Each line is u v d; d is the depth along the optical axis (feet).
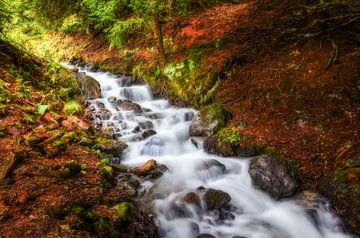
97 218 12.76
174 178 19.16
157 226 15.01
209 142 21.94
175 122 26.58
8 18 29.32
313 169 17.83
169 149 22.85
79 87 28.96
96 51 41.19
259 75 25.53
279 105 22.47
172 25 37.22
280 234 15.79
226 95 25.63
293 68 24.38
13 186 13.44
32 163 15.30
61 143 17.56
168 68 30.66
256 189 18.39
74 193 13.99
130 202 15.60
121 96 31.50
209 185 18.98
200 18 37.37
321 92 21.49
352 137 18.26
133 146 22.45
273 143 19.97
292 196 17.52
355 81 20.76
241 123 22.33
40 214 12.28
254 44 28.73
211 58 29.43
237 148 20.70
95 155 18.71
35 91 24.36
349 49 23.27
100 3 29.86
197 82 27.96
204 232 15.53
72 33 46.60
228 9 38.45
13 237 11.10
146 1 27.66
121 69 35.60
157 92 30.99
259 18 32.86
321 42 24.89
